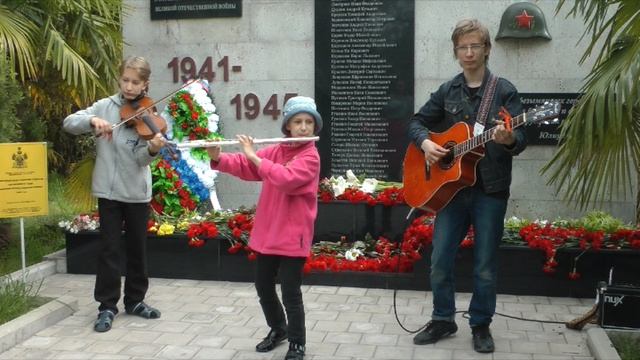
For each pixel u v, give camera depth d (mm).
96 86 6379
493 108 4145
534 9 6555
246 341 4496
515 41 6676
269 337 4344
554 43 6621
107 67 6504
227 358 4207
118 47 6984
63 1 6070
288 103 4082
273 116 7301
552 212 6723
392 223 6262
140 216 4891
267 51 7266
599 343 4145
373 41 6953
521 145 3924
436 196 4242
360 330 4699
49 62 6457
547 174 6695
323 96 7102
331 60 7059
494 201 4215
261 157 4082
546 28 6586
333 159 7117
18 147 5008
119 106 4777
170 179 6590
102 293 4805
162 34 7488
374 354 4262
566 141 4363
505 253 5523
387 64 6941
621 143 4535
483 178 4176
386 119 6977
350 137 7066
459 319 4926
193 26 7418
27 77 6691
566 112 6613
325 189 6461
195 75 7434
